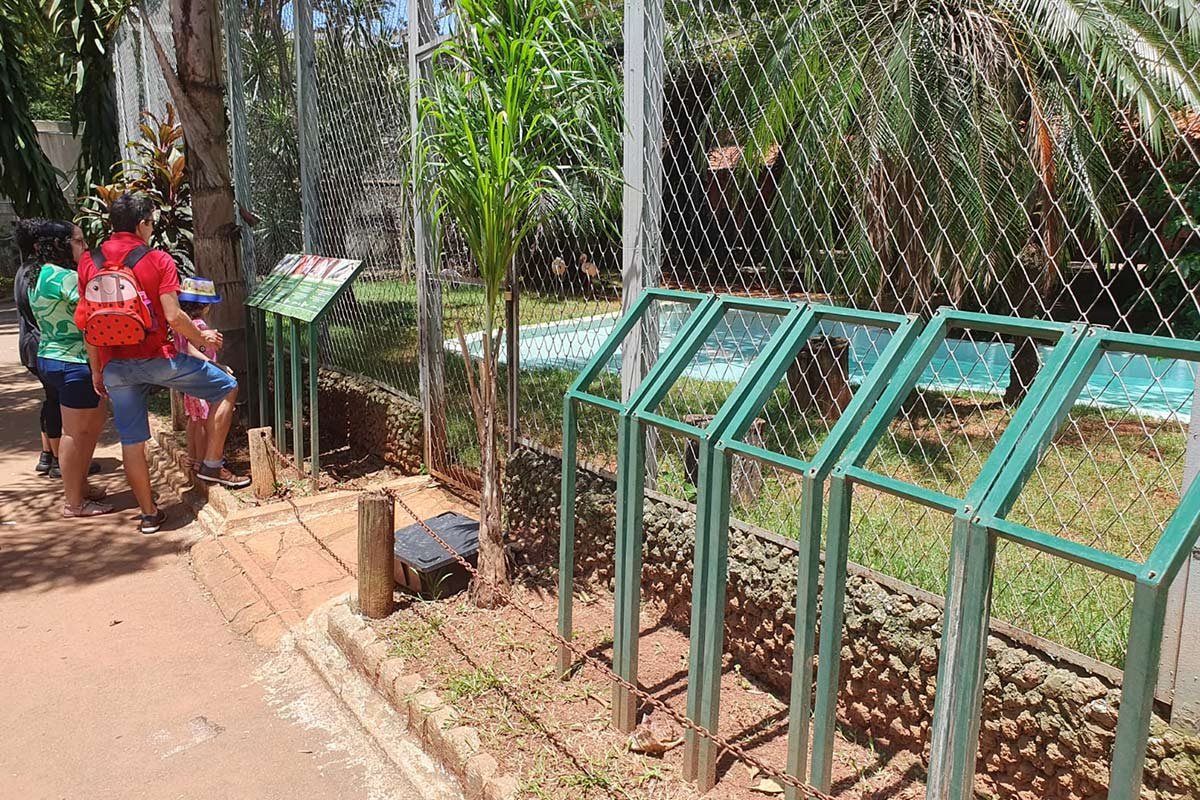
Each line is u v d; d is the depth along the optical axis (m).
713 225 3.68
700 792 2.48
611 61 3.61
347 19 5.71
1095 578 3.12
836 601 2.03
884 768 2.55
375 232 5.80
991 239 5.30
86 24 8.83
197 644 3.73
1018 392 5.54
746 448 2.22
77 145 18.36
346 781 2.81
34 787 2.80
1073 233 2.80
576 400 2.90
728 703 2.93
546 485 4.11
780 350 2.40
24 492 5.71
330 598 3.94
